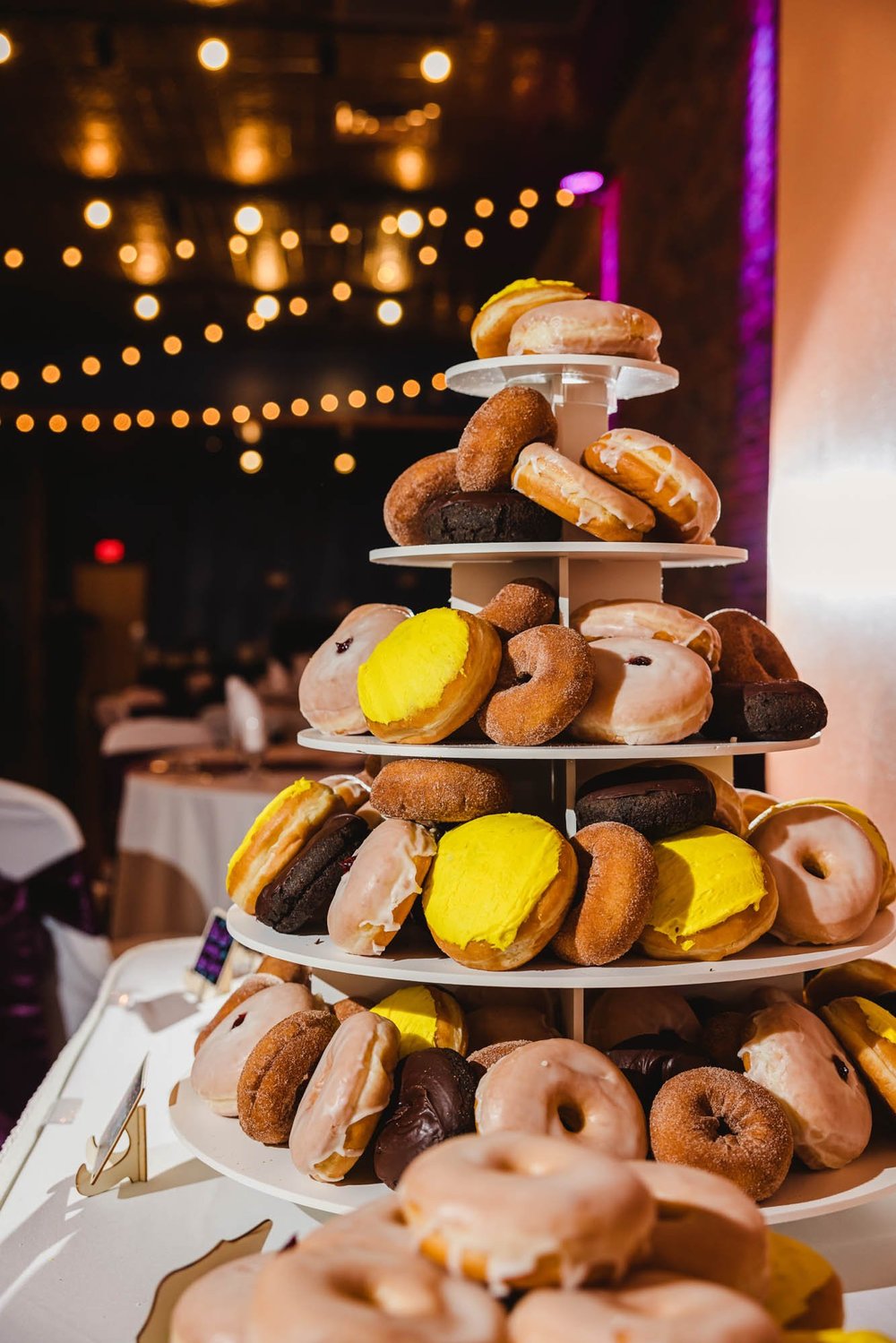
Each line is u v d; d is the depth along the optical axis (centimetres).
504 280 811
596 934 148
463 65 513
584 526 168
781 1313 93
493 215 682
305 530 1331
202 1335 84
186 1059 209
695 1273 86
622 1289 79
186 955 280
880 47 235
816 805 185
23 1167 167
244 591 1332
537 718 156
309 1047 155
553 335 175
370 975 152
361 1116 140
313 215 682
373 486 1324
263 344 972
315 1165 140
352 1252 81
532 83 530
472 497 175
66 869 281
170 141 592
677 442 459
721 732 177
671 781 163
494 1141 89
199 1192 159
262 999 174
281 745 600
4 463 1230
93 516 1312
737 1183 135
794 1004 163
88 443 1193
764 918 156
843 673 253
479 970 150
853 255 248
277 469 1313
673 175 462
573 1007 164
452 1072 143
